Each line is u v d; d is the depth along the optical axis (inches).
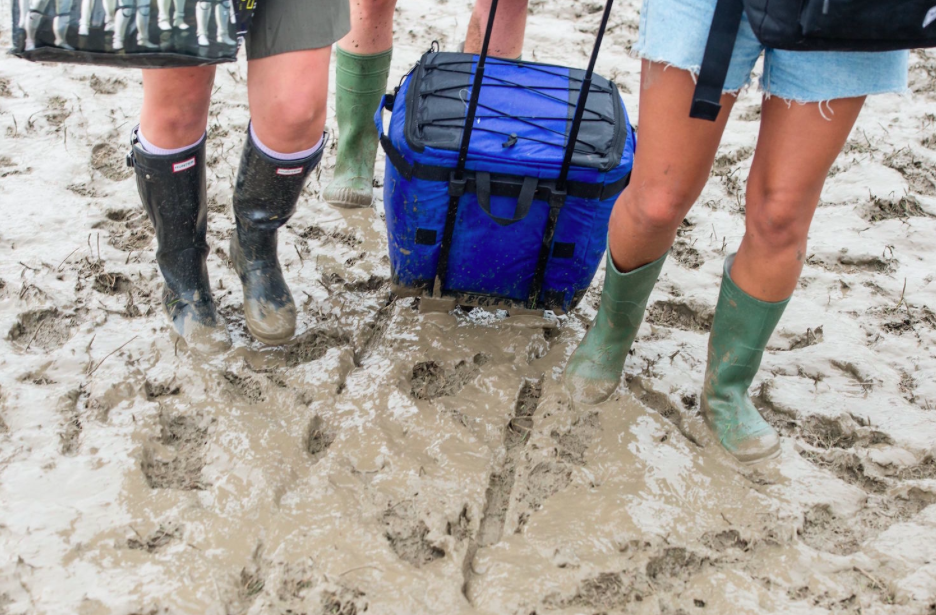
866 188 139.2
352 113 121.6
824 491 87.4
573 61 175.5
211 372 95.1
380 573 75.4
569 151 90.2
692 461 90.1
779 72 71.7
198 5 69.6
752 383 102.8
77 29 67.7
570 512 83.2
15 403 88.7
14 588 72.2
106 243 114.3
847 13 60.5
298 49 78.2
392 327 105.4
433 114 93.2
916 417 97.3
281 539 78.0
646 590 76.8
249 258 98.2
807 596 76.9
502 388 97.9
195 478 84.7
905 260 125.5
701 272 121.6
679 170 76.3
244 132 142.9
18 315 100.4
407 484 84.3
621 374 98.5
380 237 122.6
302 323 105.0
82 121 139.3
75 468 82.6
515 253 99.5
